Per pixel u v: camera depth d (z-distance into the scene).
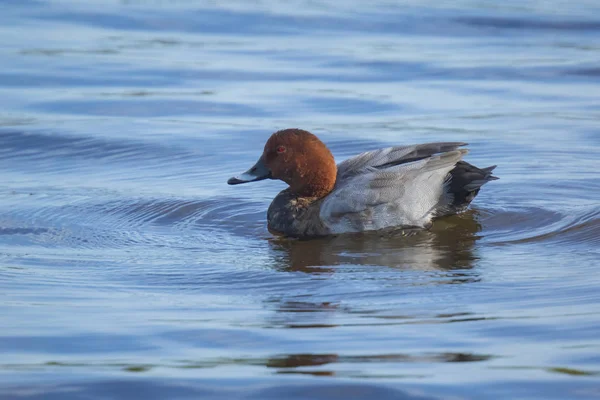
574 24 28.94
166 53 25.09
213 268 10.77
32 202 14.07
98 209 13.69
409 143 17.38
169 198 14.25
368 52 25.31
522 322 8.34
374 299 9.33
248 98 20.83
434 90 21.62
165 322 8.59
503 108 20.00
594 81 22.31
